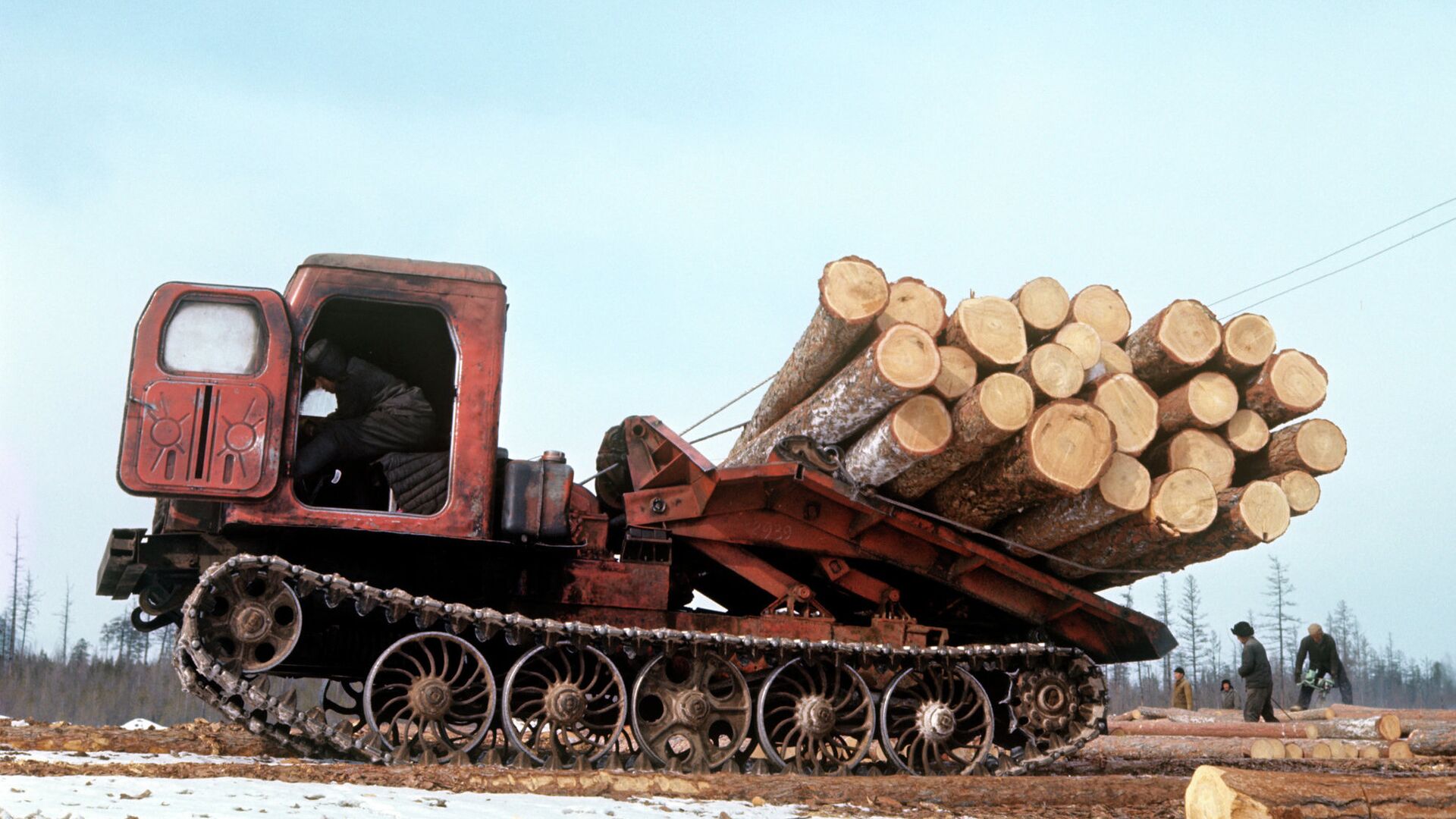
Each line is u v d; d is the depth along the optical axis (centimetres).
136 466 793
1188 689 2156
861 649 915
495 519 885
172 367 812
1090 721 981
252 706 762
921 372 873
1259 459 1030
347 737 786
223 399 813
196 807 517
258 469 810
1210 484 945
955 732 984
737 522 957
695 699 872
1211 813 546
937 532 972
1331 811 535
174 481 797
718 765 877
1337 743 1239
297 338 844
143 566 860
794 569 1031
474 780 698
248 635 771
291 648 783
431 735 902
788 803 732
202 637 770
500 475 897
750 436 1150
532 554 902
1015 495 932
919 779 795
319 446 881
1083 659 985
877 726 930
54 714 4222
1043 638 1025
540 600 898
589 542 917
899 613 987
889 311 928
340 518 827
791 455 949
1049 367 909
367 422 898
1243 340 997
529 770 755
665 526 941
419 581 885
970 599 1058
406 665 893
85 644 6275
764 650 906
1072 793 795
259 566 779
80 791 545
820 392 959
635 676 913
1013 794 788
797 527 973
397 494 882
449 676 888
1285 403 987
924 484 959
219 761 735
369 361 1013
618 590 912
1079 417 890
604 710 882
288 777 670
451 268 884
